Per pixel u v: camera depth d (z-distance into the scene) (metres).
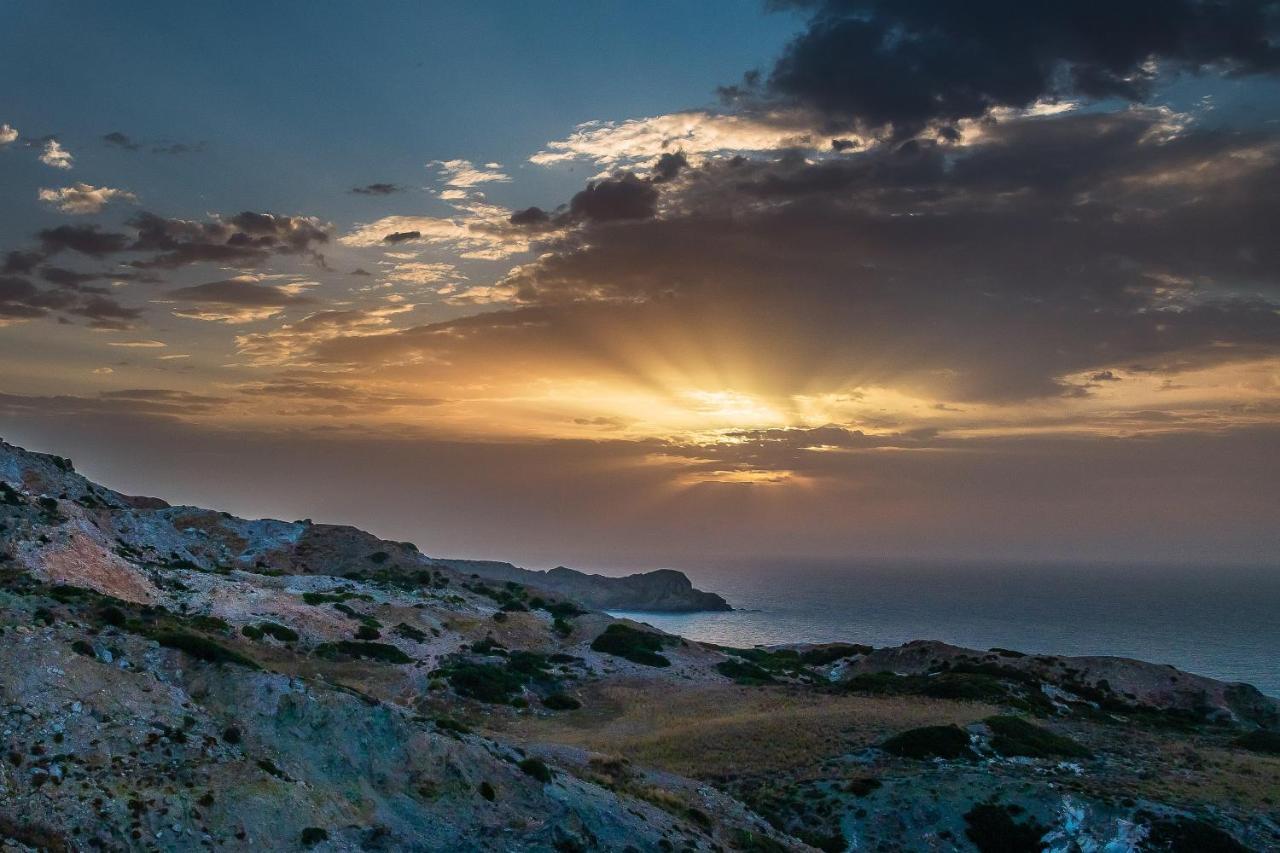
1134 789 49.62
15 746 26.92
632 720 65.06
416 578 118.69
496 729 59.75
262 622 68.69
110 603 45.38
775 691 76.19
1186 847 42.72
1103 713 82.00
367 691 61.16
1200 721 86.69
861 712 64.81
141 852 25.22
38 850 23.44
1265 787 51.91
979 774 50.03
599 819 35.38
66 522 65.38
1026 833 44.34
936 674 92.69
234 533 120.94
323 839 28.52
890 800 46.97
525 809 34.72
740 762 53.66
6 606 34.31
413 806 32.59
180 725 30.94
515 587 130.88
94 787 26.50
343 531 130.12
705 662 92.00
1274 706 90.94
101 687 30.84
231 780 29.06
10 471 89.12
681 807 41.22
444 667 70.12
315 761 32.56
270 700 33.84
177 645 35.66
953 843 44.00
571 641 94.31
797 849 41.78
